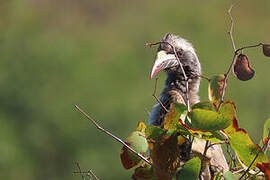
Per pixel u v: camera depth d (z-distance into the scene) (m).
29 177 17.06
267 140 4.53
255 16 27.31
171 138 4.47
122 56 20.02
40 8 27.11
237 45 20.98
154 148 4.49
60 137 17.45
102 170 16.69
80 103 17.94
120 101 17.95
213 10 23.64
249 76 4.64
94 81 18.53
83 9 29.41
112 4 28.95
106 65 19.47
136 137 4.64
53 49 19.39
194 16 23.03
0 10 21.25
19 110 18.03
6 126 17.36
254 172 4.50
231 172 4.45
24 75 18.59
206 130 4.20
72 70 18.72
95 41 23.30
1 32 19.97
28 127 17.72
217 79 4.57
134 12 26.77
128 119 17.58
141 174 4.65
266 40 25.89
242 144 4.25
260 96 17.38
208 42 20.62
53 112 17.77
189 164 4.36
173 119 4.44
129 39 24.42
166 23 23.64
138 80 19.20
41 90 18.36
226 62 19.42
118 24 26.88
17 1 21.66
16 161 16.95
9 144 16.97
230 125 4.25
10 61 18.91
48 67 18.70
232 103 4.11
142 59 20.31
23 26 20.89
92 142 17.36
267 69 18.31
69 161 17.27
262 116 17.09
